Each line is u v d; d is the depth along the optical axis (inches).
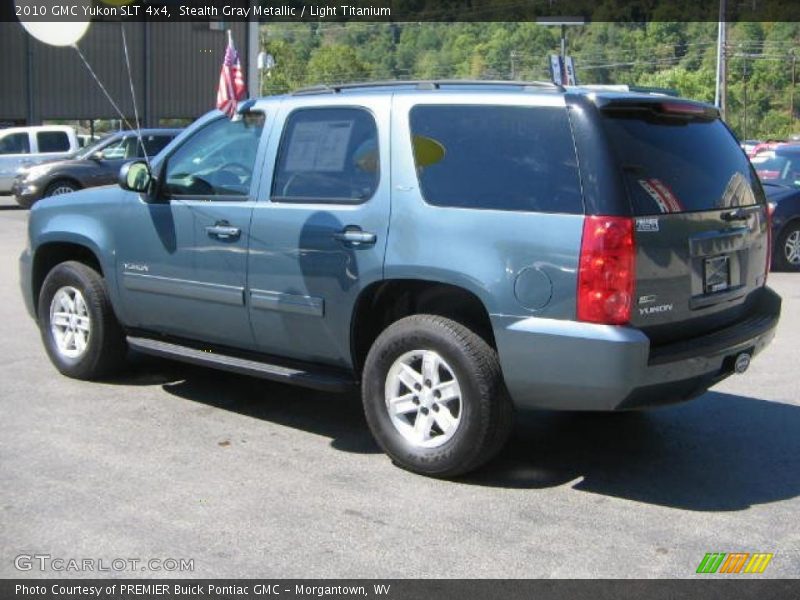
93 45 1262.3
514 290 182.1
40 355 296.4
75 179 762.8
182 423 232.2
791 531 174.9
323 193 210.7
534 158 184.1
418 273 192.9
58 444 214.2
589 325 175.8
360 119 207.9
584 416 246.4
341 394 261.7
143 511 177.6
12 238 620.1
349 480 196.2
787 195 527.2
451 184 191.8
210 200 230.2
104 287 259.6
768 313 217.5
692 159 197.6
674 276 185.0
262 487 191.2
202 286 231.0
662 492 193.8
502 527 173.9
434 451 195.2
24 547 161.9
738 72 2984.7
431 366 195.0
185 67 1327.5
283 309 215.6
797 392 271.4
